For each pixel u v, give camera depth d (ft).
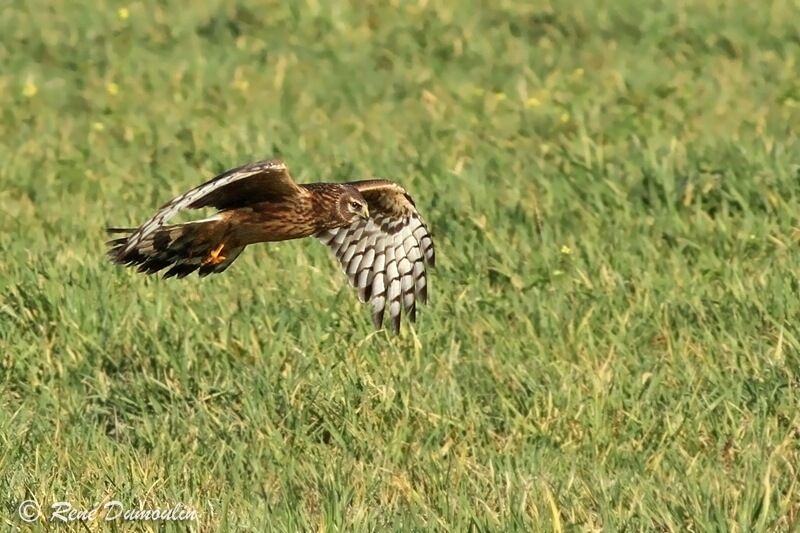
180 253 34.60
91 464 38.96
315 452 40.37
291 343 45.78
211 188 32.53
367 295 38.19
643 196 57.72
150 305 48.32
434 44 85.05
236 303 48.91
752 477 36.60
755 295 47.91
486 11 90.68
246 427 41.34
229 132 70.69
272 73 80.74
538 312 47.39
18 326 47.44
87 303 48.06
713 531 34.53
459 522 35.01
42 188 63.21
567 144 66.08
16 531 35.50
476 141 68.03
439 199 58.03
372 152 66.74
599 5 90.99
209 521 36.06
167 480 38.14
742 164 59.62
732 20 86.89
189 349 45.32
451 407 41.91
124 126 72.74
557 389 42.68
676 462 38.96
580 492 37.04
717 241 53.11
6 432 40.63
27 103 77.00
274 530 34.91
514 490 36.58
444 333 46.37
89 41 86.89
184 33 88.07
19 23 90.02
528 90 77.00
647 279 49.90
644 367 44.06
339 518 35.29
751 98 73.82
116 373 45.09
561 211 56.70
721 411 41.65
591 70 80.07
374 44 85.66
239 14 90.84
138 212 58.85
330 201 35.88
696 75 78.95
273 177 34.73
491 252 53.06
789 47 82.43
